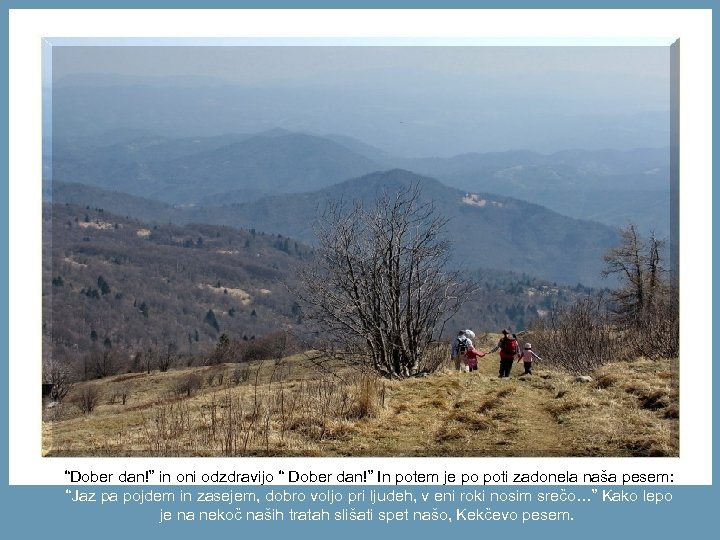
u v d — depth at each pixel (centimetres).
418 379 1817
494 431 1353
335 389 1694
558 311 3291
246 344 6438
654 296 3177
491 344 3747
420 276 2161
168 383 4256
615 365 1825
